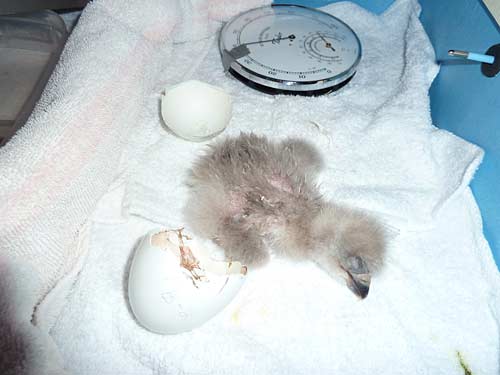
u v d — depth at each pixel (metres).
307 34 0.39
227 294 0.24
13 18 0.40
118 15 0.34
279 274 0.28
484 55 0.30
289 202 0.29
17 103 0.37
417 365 0.25
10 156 0.25
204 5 0.40
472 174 0.31
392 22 0.44
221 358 0.25
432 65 0.38
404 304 0.27
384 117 0.34
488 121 0.30
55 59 0.39
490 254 0.29
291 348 0.26
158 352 0.25
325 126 0.35
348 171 0.33
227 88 0.38
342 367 0.25
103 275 0.27
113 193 0.31
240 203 0.30
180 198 0.31
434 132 0.34
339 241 0.28
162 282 0.23
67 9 0.46
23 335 0.23
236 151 0.30
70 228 0.27
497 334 0.27
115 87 0.30
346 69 0.37
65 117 0.27
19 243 0.24
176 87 0.33
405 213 0.30
